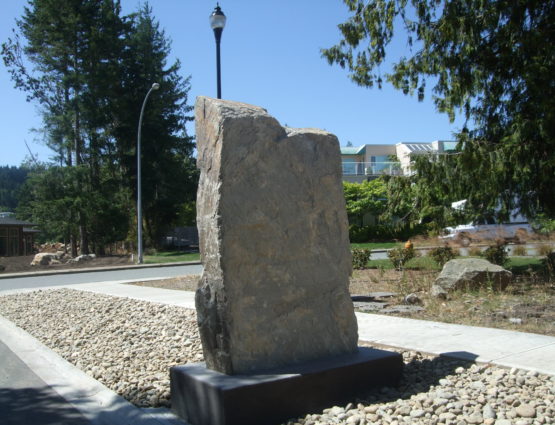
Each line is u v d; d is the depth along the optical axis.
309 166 5.18
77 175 35.34
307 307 4.98
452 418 4.05
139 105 38.00
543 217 18.64
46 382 6.12
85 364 6.76
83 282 18.73
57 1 34.91
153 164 40.09
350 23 14.36
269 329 4.73
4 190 96.75
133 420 4.64
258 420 4.21
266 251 4.81
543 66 11.58
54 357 7.19
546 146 12.30
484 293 10.16
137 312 10.29
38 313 11.04
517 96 13.26
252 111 4.94
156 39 40.41
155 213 41.09
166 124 39.91
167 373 6.02
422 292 11.04
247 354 4.60
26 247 47.00
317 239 5.14
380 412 4.24
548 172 12.31
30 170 42.22
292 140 5.11
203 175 4.98
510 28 12.09
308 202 5.13
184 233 49.41
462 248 20.22
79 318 10.07
